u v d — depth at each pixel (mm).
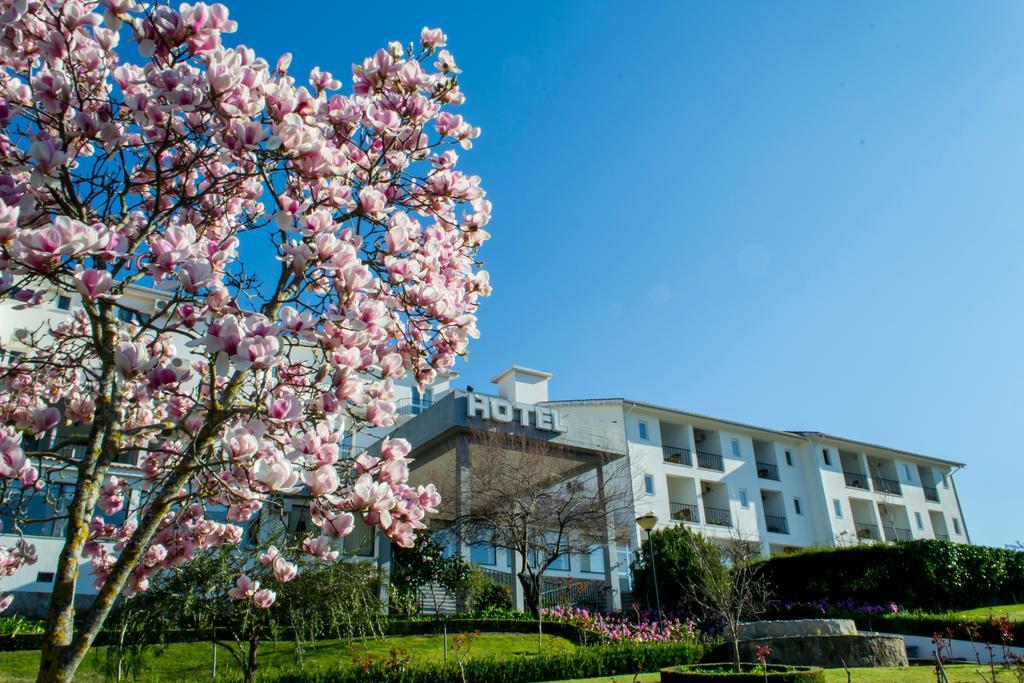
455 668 10031
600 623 14531
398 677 9453
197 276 2754
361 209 3756
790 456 31953
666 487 27078
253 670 7246
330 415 3014
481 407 17719
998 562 17984
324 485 2906
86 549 4047
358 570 8594
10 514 3363
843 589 18453
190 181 4289
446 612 17219
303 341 3156
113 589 2744
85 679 7664
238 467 3027
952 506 36531
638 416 27891
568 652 11547
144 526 2861
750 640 12867
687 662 12734
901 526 34031
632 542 24250
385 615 13664
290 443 3348
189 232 2949
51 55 3289
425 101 3908
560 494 18641
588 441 19719
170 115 3043
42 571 12828
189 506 3920
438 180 4074
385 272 3928
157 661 9648
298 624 7605
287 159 3115
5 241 2516
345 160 3404
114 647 7344
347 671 9172
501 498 16734
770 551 28875
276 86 2912
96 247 2570
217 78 2723
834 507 31172
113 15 2863
